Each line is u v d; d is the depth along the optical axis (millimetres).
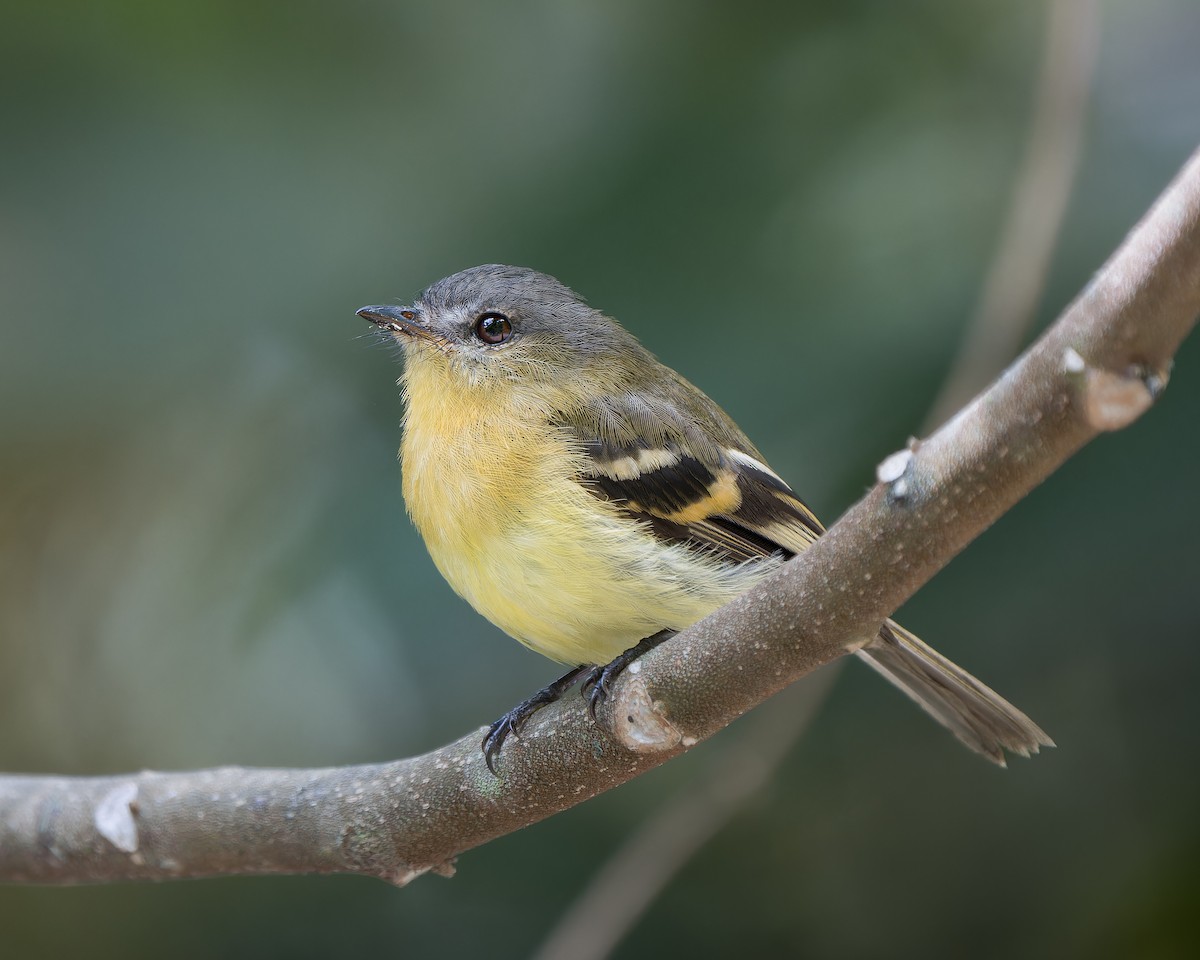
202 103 10125
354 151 10172
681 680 6387
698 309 9938
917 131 10070
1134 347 4715
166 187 10086
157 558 11500
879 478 5543
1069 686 9820
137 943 10820
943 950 10086
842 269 9805
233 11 10031
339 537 10734
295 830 7719
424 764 7414
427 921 10711
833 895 10383
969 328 9117
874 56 10195
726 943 10445
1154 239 4574
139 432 10953
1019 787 10117
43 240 10102
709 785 9352
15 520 11672
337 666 10844
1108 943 9664
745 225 9969
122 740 11500
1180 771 9641
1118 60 10461
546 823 10688
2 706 11758
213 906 10898
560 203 10070
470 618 10602
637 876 8922
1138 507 9344
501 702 10531
